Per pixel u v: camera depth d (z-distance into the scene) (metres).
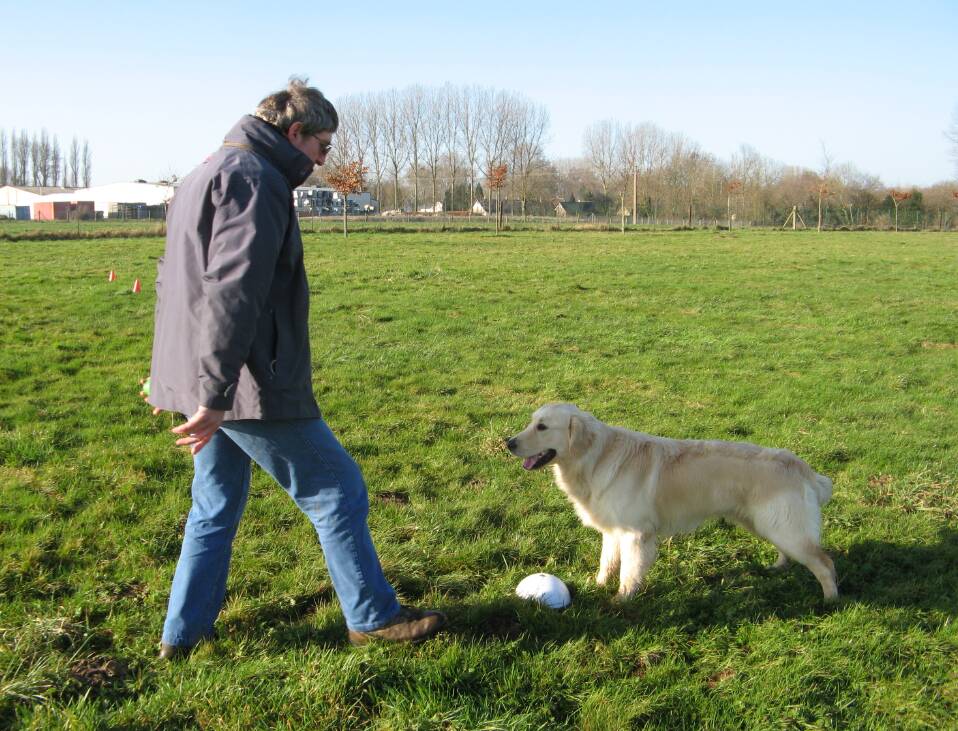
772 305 16.58
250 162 2.96
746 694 3.29
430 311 14.59
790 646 3.70
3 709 3.01
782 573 4.57
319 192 83.44
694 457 4.34
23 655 3.33
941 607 4.09
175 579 3.44
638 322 14.05
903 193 78.00
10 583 4.06
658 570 4.59
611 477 4.27
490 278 20.30
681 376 9.94
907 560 4.71
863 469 6.39
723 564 4.71
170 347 3.11
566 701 3.24
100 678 3.24
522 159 82.81
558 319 14.12
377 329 12.73
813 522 4.25
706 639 3.76
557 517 5.27
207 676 3.22
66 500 5.15
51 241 34.06
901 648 3.69
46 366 9.44
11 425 6.94
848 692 3.35
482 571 4.53
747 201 84.00
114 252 27.25
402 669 3.29
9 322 12.46
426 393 8.78
